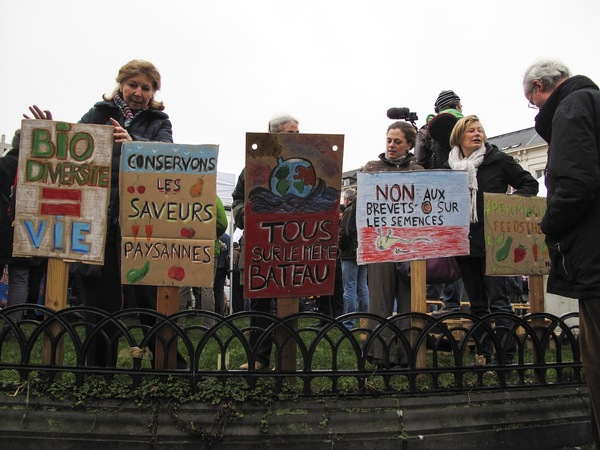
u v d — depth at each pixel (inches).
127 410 106.3
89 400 108.0
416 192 130.1
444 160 189.0
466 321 205.6
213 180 115.8
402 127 165.8
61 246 116.0
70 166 116.6
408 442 108.3
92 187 116.4
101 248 116.0
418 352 129.3
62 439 102.4
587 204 96.8
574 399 129.6
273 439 104.0
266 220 116.7
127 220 114.9
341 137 116.6
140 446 102.1
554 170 98.5
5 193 189.6
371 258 127.9
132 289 146.3
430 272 151.6
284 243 117.9
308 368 112.5
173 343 115.7
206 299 256.5
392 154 166.6
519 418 120.3
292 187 116.9
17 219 115.9
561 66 111.6
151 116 136.6
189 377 110.3
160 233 115.2
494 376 141.3
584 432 125.2
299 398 111.3
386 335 156.6
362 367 115.6
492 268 135.0
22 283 200.4
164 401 107.7
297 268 119.0
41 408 107.0
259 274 117.2
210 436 102.3
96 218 116.3
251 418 106.0
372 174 128.9
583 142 96.3
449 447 111.2
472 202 149.9
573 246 100.0
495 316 128.7
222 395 108.1
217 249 237.1
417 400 116.2
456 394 121.6
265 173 115.6
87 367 110.9
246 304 338.3
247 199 115.6
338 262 297.6
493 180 153.6
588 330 100.7
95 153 116.9
